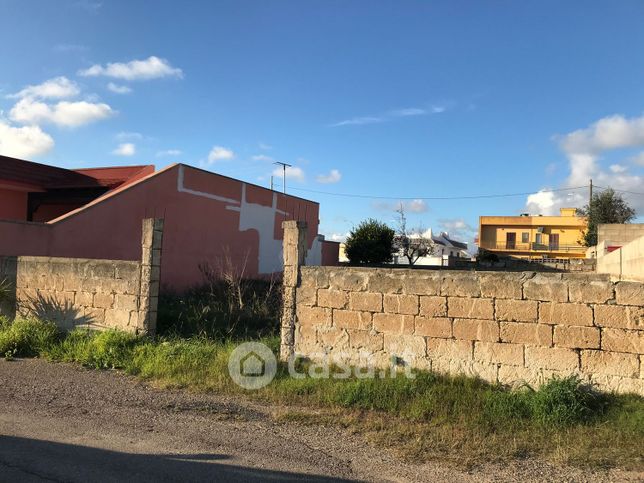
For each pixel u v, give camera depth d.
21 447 4.94
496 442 5.27
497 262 32.00
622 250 12.34
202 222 18.50
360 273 7.94
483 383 7.01
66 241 13.41
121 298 9.84
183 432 5.51
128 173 19.05
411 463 4.80
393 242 41.03
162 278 16.66
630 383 6.34
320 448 5.13
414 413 6.08
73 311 10.34
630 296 6.36
